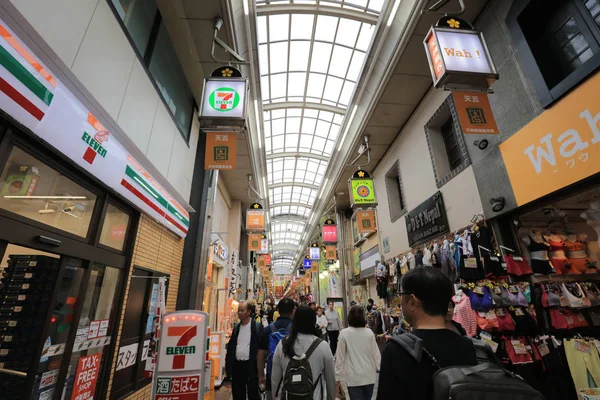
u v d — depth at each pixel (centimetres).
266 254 2059
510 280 424
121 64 340
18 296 230
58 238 250
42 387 241
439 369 89
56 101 231
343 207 1555
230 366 389
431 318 110
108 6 312
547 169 375
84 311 294
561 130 359
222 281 945
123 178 340
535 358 379
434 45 412
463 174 561
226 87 486
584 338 356
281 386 216
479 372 84
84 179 287
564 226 454
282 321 328
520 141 420
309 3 705
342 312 1338
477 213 514
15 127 204
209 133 492
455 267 505
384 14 629
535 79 400
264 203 1462
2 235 195
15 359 221
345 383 322
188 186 617
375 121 835
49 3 223
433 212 659
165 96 512
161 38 495
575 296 383
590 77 329
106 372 326
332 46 846
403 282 123
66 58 244
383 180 1013
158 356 327
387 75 675
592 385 329
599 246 408
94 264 308
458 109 426
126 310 369
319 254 2127
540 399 76
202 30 562
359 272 1305
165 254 499
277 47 852
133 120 372
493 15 491
